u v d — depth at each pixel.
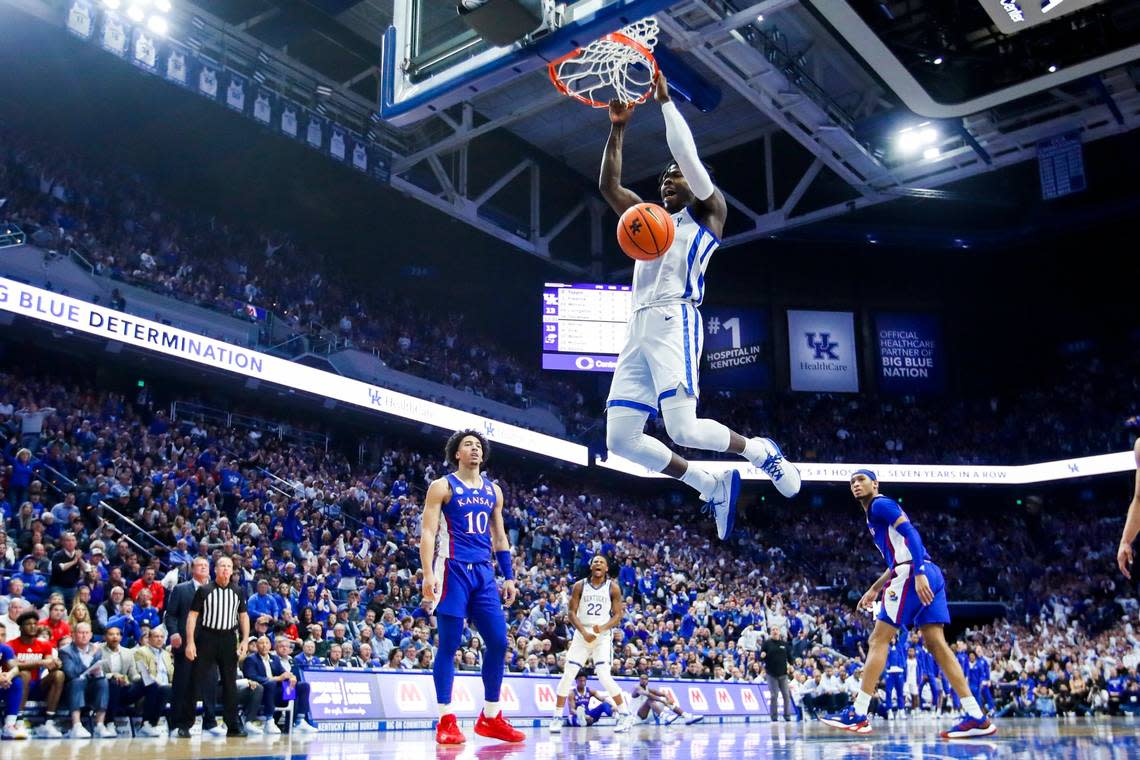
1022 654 26.02
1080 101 25.00
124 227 25.30
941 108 21.91
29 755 5.25
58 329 20.19
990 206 36.06
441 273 35.81
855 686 19.86
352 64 28.17
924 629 6.86
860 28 19.08
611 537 28.83
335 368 26.75
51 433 18.39
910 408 37.66
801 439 35.78
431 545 5.70
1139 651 25.23
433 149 28.25
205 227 28.73
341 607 15.98
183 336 22.39
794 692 19.52
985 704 22.73
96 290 22.02
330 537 19.95
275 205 30.98
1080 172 25.92
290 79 27.05
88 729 10.41
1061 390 37.16
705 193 5.47
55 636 10.69
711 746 5.27
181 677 9.19
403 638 15.62
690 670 18.66
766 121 31.34
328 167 28.88
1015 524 36.16
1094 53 19.56
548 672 15.84
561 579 22.30
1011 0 17.09
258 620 11.70
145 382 23.97
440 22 9.01
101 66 23.62
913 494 37.38
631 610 22.00
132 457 19.31
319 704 12.04
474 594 5.82
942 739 6.41
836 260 38.66
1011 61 20.34
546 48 7.74
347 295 31.78
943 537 35.38
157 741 8.16
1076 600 30.97
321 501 21.69
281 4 24.52
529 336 37.00
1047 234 35.50
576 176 34.72
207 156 28.08
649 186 36.03
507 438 29.61
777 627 17.39
